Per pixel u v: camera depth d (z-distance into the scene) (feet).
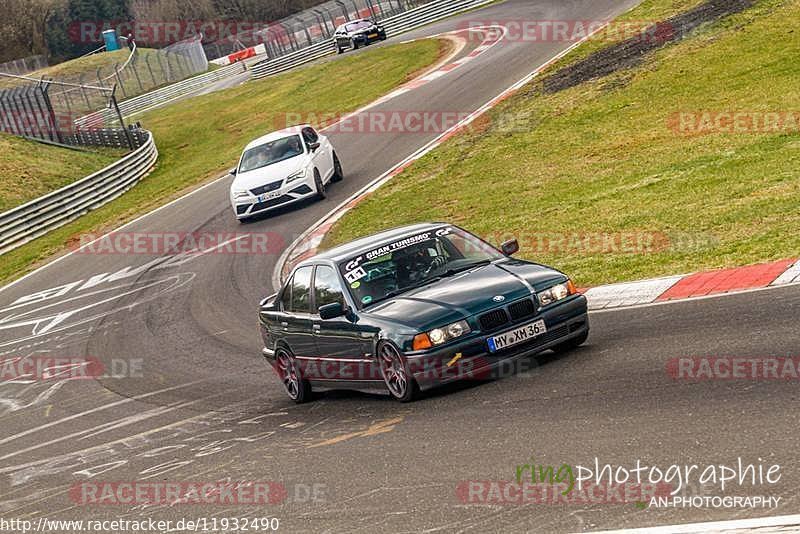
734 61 286.25
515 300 102.99
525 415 90.12
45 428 150.10
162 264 267.80
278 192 279.49
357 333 109.19
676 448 73.00
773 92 247.50
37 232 376.89
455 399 102.58
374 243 118.21
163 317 210.79
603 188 211.00
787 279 117.80
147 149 505.66
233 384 149.89
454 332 100.63
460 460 82.69
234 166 416.05
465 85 401.49
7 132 570.87
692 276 132.87
